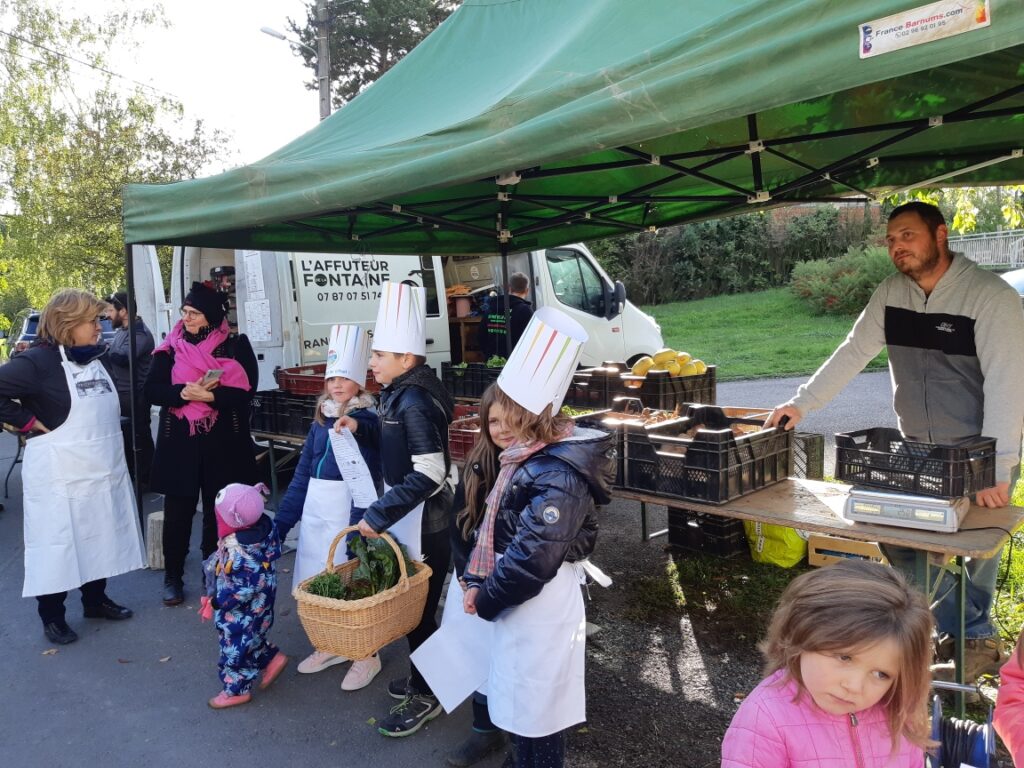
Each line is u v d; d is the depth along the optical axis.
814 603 1.44
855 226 23.41
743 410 3.77
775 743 1.53
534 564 2.14
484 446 2.48
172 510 4.39
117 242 19.72
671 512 5.07
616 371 5.47
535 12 3.97
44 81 19.23
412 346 2.96
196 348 4.28
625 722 3.11
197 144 20.16
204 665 3.74
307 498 3.60
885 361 13.61
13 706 3.40
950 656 3.26
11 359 3.85
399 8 22.28
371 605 2.78
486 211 5.53
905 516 2.61
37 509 3.83
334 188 3.06
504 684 2.34
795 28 1.84
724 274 24.08
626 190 5.09
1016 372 2.81
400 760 2.93
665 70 2.10
